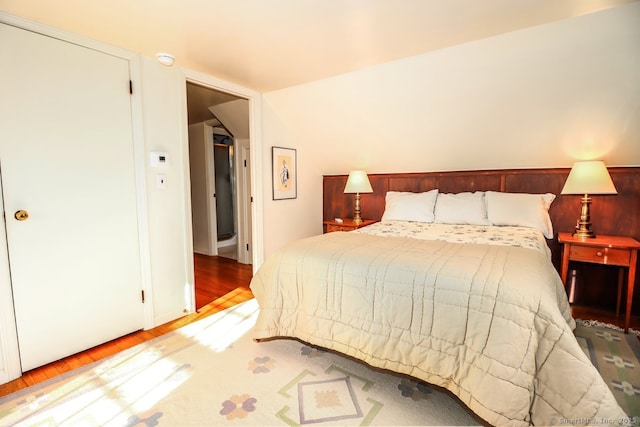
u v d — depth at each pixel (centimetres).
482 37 207
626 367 182
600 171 235
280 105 339
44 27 181
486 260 162
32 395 163
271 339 199
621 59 198
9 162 172
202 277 366
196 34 196
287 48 219
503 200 282
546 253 197
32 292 183
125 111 220
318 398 158
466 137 296
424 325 147
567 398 113
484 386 126
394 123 313
